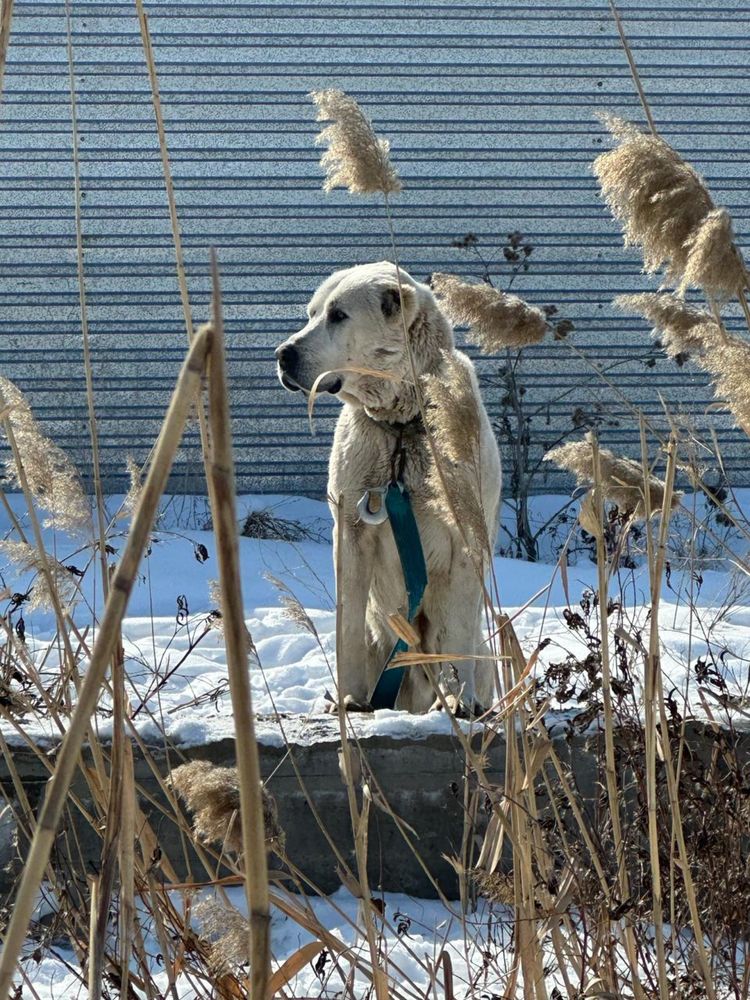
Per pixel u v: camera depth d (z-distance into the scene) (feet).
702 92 37.93
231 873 9.89
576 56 37.88
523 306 6.95
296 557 29.09
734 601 15.15
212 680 15.25
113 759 4.98
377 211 37.52
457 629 13.06
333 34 37.45
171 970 6.06
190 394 2.96
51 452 6.23
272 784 10.27
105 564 6.12
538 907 6.52
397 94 37.58
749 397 5.77
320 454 37.22
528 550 32.32
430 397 6.27
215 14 36.96
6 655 7.95
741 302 6.09
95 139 36.73
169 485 35.35
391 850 10.36
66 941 9.24
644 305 7.10
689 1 37.81
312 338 13.43
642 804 7.53
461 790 10.29
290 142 37.35
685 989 6.72
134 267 36.91
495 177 37.76
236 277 37.22
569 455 6.44
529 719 7.08
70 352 36.73
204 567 27.14
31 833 6.52
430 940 9.13
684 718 8.13
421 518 12.94
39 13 36.35
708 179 37.88
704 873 7.34
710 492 7.02
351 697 12.78
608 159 6.18
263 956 3.28
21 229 36.58
